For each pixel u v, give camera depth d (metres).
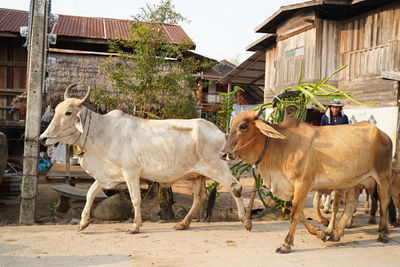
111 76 7.45
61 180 10.88
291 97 6.31
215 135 5.35
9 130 13.17
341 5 12.85
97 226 5.70
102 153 5.24
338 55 13.91
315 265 4.09
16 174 9.70
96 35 14.36
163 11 7.52
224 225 5.94
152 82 7.30
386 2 12.21
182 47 7.92
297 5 13.77
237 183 5.38
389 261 4.29
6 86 14.23
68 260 4.08
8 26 13.91
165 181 5.48
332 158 4.60
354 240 5.17
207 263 4.08
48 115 8.73
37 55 5.92
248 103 27.77
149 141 5.24
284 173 4.66
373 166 4.95
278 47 16.23
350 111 13.27
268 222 6.18
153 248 4.59
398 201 6.10
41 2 5.95
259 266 4.02
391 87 11.80
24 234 5.11
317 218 5.94
